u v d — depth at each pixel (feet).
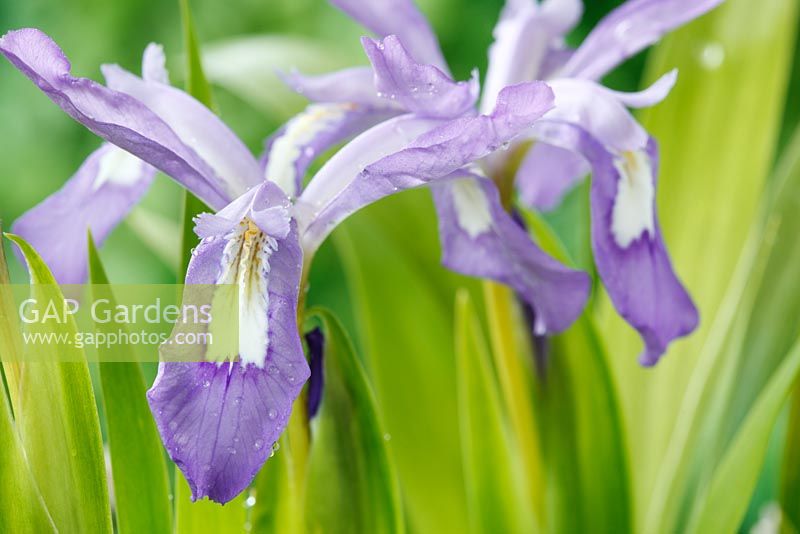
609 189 1.07
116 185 1.08
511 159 1.15
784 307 1.30
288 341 0.94
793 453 1.20
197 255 0.95
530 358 1.18
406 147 0.94
